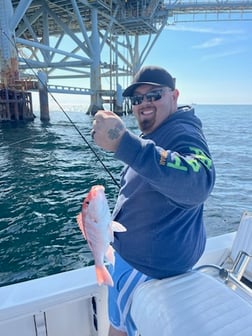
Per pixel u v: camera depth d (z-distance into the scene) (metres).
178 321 1.37
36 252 5.18
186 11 32.97
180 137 1.39
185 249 1.57
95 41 28.48
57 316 1.92
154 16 33.31
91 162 12.47
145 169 1.20
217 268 1.94
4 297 1.87
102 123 1.22
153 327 1.41
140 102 1.61
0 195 8.20
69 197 8.09
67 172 10.81
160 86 1.55
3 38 18.69
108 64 33.44
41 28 34.62
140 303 1.53
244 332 1.30
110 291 1.84
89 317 2.03
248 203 7.81
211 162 1.34
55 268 4.71
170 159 1.20
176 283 1.58
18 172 10.62
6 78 19.58
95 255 1.45
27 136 18.38
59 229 6.07
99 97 30.08
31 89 23.50
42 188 8.87
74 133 20.02
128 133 1.24
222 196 8.39
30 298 1.86
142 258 1.58
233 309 1.43
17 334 1.84
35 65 27.69
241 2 30.80
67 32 28.23
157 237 1.52
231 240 2.70
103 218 1.44
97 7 28.27
